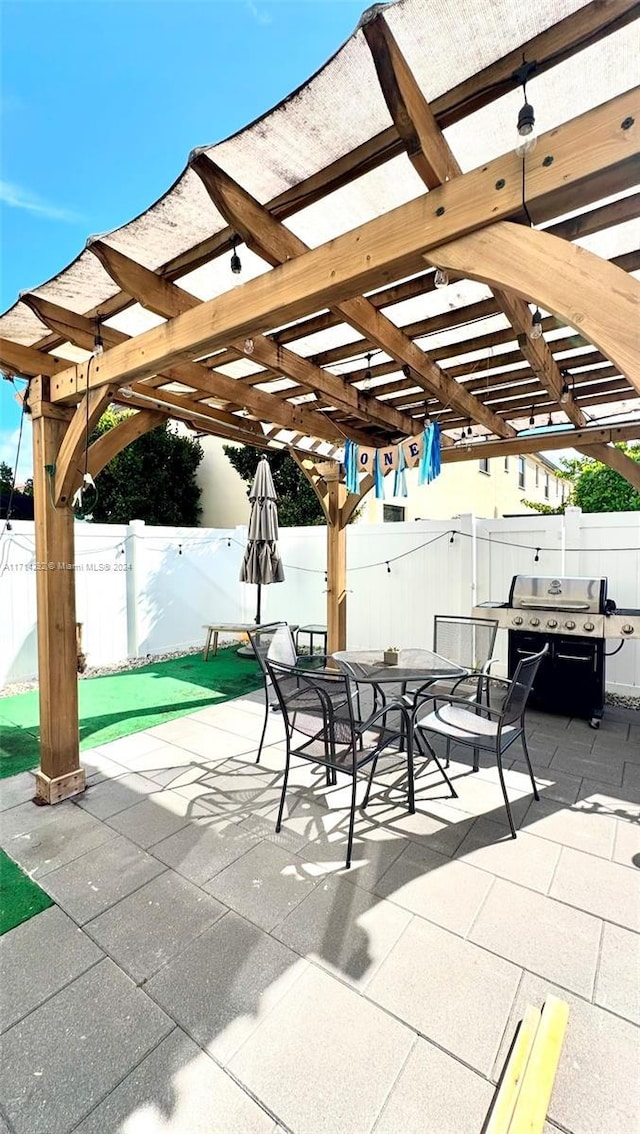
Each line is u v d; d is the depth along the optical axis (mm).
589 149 1199
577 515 4973
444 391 3326
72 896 2146
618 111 1161
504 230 1355
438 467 3918
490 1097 1352
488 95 1311
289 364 3016
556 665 4242
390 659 3301
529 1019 1559
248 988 1692
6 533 5324
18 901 2117
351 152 1475
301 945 1874
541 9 1076
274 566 6422
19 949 1863
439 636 4664
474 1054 1471
